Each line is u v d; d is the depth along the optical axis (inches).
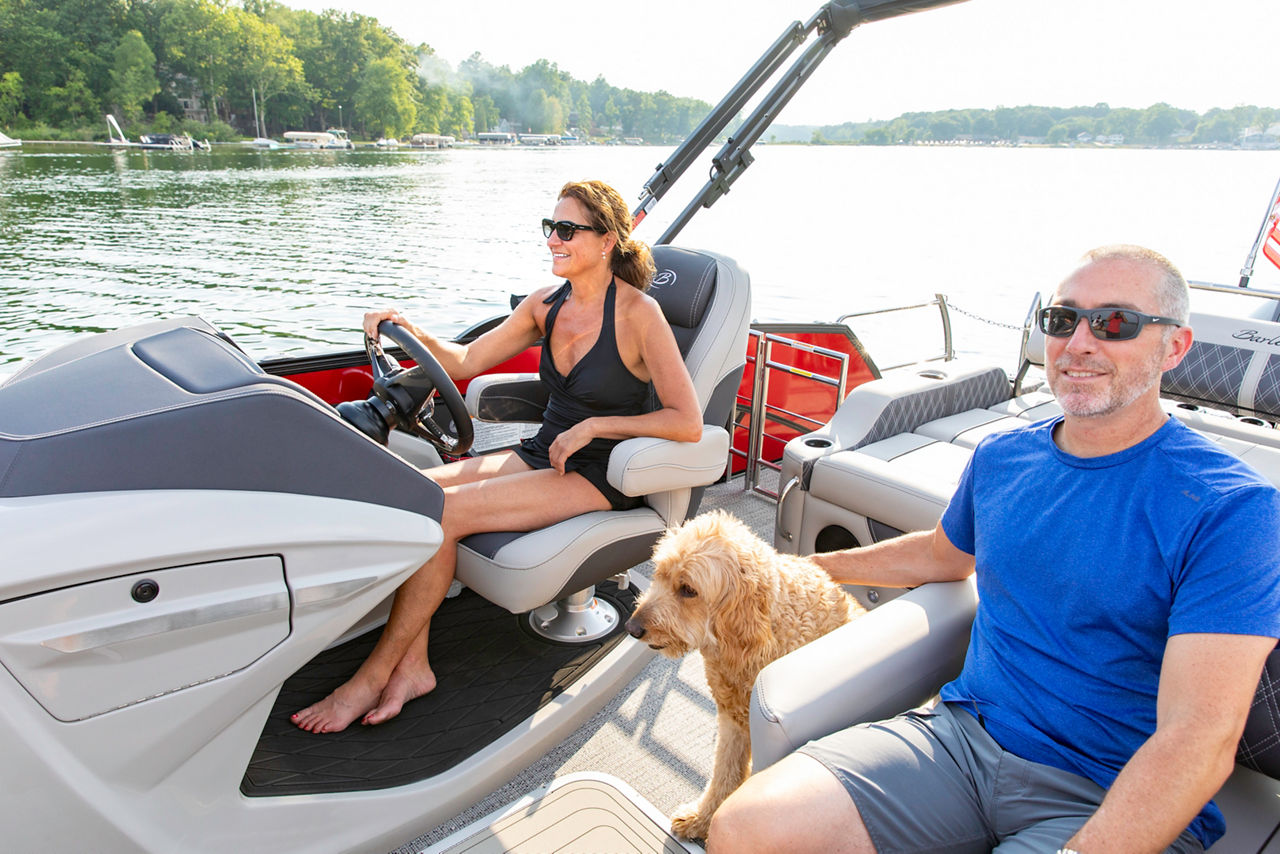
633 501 88.4
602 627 96.9
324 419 54.8
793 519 118.3
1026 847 44.2
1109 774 46.3
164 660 48.3
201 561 47.8
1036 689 49.2
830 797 44.1
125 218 978.7
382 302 587.8
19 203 1040.8
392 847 66.9
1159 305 45.7
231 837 57.0
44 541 43.1
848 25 153.9
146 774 50.1
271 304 563.2
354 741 74.1
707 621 62.6
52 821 46.3
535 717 79.4
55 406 51.0
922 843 45.5
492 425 124.6
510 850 67.1
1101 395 47.1
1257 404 124.7
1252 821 50.9
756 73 153.3
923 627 56.8
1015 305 582.9
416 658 82.3
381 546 55.4
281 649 52.9
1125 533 46.0
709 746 83.0
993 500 54.1
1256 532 41.6
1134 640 45.8
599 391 87.5
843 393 139.8
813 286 661.3
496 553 77.0
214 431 50.5
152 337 62.9
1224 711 39.8
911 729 50.5
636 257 86.6
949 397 132.2
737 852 43.3
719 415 97.3
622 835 69.3
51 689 44.6
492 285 677.3
